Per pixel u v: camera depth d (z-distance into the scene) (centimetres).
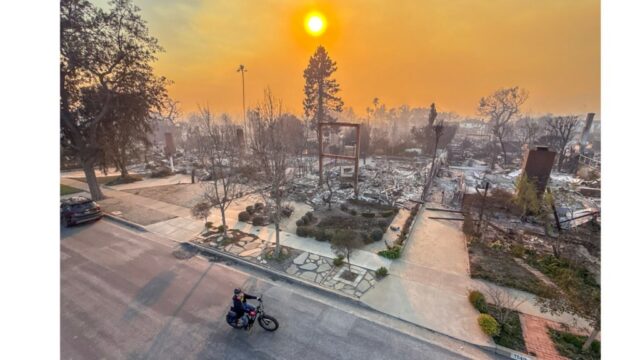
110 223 1598
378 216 1634
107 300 909
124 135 2083
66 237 1400
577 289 804
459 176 2736
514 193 1842
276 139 1416
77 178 2811
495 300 859
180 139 6025
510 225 1484
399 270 1078
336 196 2038
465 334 757
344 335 761
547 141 3662
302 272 1067
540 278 999
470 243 1286
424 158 3928
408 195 2070
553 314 779
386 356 691
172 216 1681
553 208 1366
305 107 4594
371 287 970
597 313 660
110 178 2783
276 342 737
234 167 2170
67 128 1883
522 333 751
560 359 671
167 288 977
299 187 2273
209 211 1642
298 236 1386
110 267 1115
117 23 1862
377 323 807
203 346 726
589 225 1352
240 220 1596
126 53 1903
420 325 794
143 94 2058
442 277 1030
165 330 781
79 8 1720
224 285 999
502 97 4484
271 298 926
